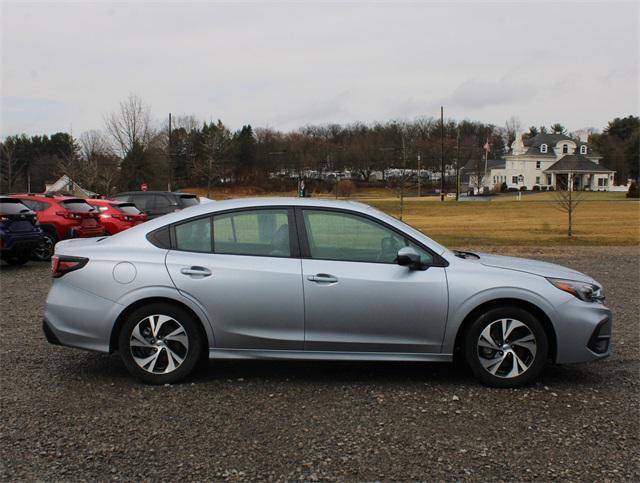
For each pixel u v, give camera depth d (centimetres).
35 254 1399
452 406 448
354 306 479
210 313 483
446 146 9019
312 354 486
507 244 2023
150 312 488
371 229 498
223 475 339
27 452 367
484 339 485
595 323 484
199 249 497
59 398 461
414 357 486
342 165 9344
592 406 449
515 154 9762
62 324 492
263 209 505
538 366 484
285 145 9256
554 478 337
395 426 409
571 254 1661
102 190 4844
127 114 4934
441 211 4928
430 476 339
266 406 446
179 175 7894
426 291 479
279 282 481
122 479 335
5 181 5828
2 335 665
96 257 493
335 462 355
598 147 10588
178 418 422
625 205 5175
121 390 480
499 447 376
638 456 364
